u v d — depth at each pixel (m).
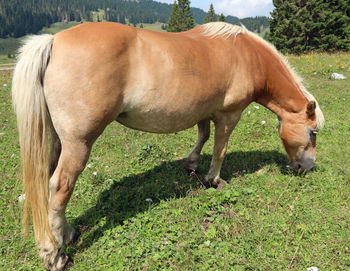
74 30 2.39
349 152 4.93
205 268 2.49
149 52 2.54
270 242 2.83
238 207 3.34
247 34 3.59
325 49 31.08
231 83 3.25
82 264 2.56
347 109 7.21
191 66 2.78
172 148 5.20
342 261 2.61
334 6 31.00
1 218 3.13
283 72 3.74
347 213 3.30
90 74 2.24
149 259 2.61
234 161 4.69
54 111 2.29
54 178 2.35
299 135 3.88
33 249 2.77
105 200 3.56
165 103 2.71
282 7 33.91
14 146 5.03
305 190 3.75
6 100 7.87
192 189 3.74
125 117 2.77
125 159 4.67
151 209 3.29
